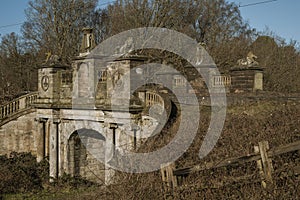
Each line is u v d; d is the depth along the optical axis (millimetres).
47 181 21266
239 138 12961
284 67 33812
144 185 10492
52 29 41844
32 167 22391
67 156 21406
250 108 17172
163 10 35906
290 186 8734
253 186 8922
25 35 43281
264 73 32906
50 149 21938
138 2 35844
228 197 9062
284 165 9141
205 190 9406
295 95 19078
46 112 21906
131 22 35719
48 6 41688
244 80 22578
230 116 16219
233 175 9734
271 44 37812
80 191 19031
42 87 22219
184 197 9336
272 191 8602
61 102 21500
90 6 45219
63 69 21906
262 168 8906
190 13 42344
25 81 44750
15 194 19375
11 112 25297
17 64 45000
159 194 9953
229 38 44000
